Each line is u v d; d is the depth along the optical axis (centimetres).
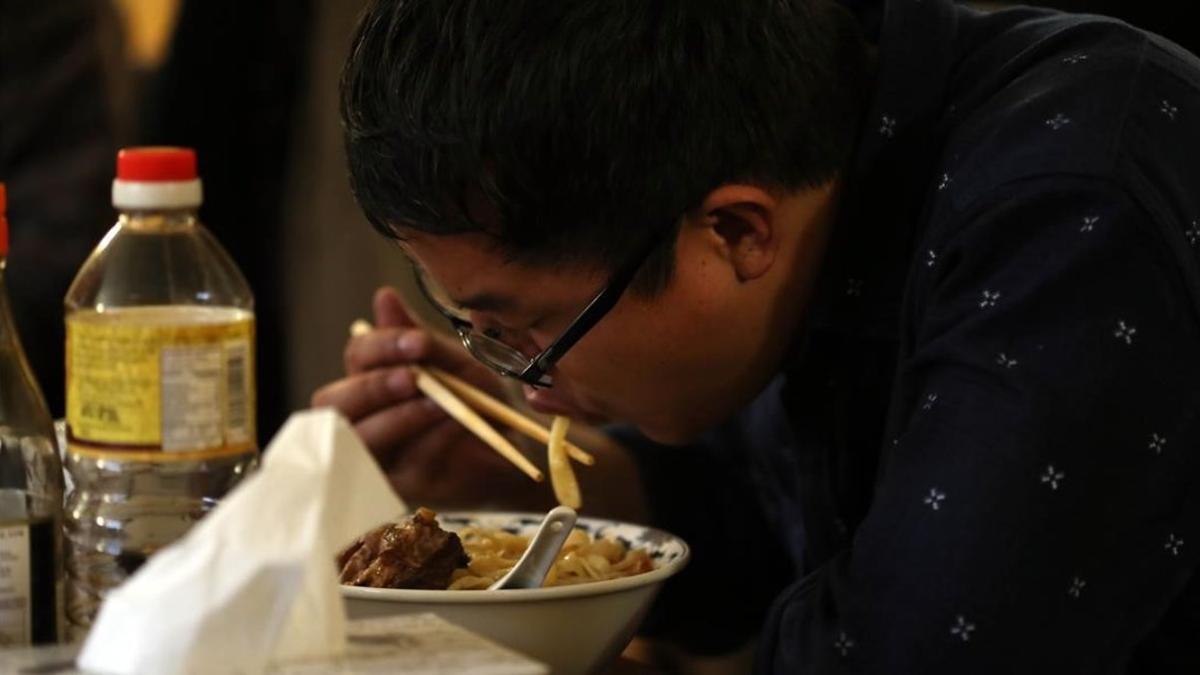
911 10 242
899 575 191
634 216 210
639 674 256
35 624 190
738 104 212
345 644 149
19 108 536
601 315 219
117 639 130
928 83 235
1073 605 190
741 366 236
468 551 240
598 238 210
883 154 233
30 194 534
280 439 138
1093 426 190
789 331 240
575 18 205
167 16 544
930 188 225
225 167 572
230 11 557
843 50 238
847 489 262
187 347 202
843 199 238
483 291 217
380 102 209
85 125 539
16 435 198
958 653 187
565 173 204
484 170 203
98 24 538
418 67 206
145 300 248
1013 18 250
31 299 525
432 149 204
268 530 133
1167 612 221
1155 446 194
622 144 204
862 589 195
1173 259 198
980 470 189
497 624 204
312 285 647
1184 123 213
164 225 244
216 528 133
